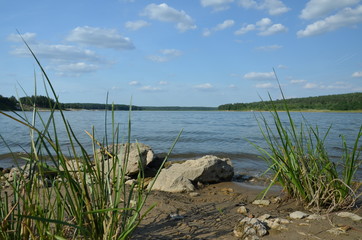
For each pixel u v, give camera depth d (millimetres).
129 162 6242
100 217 2182
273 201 4371
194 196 4867
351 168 3873
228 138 15406
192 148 11906
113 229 2191
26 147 11766
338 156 8984
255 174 7219
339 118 38750
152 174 6660
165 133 18109
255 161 9008
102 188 2207
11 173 5723
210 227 3250
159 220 3430
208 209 4004
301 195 4074
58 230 2125
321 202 3955
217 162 6184
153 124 27438
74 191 2047
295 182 4016
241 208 3887
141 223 3303
